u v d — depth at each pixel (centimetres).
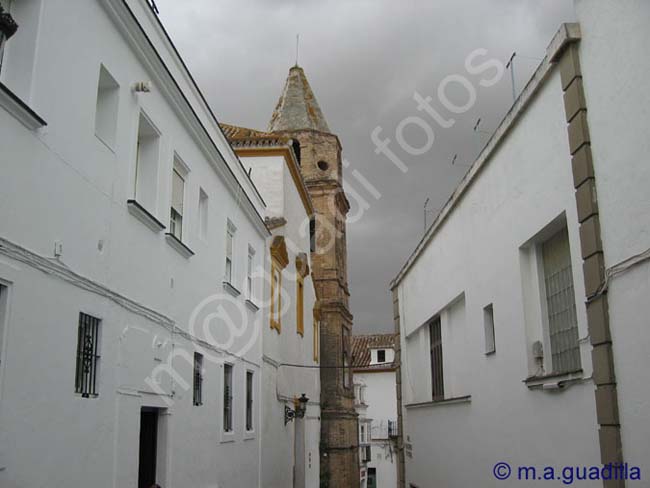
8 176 536
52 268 604
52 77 617
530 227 895
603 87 697
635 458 631
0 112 526
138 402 805
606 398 675
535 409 877
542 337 889
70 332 635
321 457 2958
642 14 623
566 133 779
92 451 675
